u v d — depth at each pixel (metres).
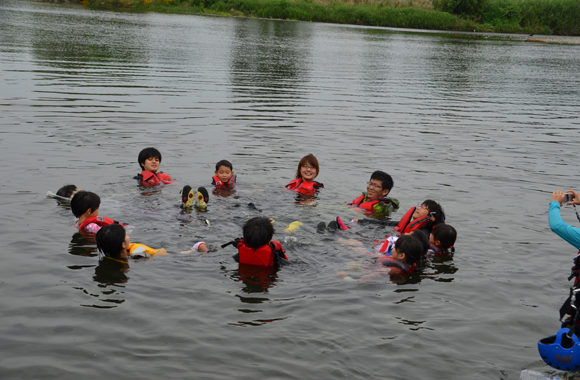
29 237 5.24
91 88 14.14
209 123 11.12
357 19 45.72
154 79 16.33
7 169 7.34
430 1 48.75
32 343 3.48
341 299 4.29
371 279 4.73
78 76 15.85
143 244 5.30
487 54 30.50
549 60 29.33
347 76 19.88
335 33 36.91
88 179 7.25
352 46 30.09
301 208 6.80
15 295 4.10
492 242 5.68
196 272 4.72
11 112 10.88
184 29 33.47
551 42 40.44
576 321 3.59
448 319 4.03
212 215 6.32
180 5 48.66
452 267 5.05
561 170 8.81
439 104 15.18
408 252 4.88
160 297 4.19
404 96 16.27
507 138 11.20
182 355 3.41
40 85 14.00
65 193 6.37
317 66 22.06
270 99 14.41
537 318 4.10
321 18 45.91
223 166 7.34
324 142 10.07
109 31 29.17
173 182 7.46
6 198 6.26
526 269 5.03
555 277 4.85
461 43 35.41
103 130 9.99
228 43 27.92
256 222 4.95
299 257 5.22
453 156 9.47
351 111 13.38
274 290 4.42
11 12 35.53
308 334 3.71
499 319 4.06
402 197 7.19
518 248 5.54
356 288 4.52
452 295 4.45
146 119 11.12
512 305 4.30
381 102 14.96
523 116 13.91
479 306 4.27
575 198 4.14
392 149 9.79
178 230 5.78
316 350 3.52
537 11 46.94
